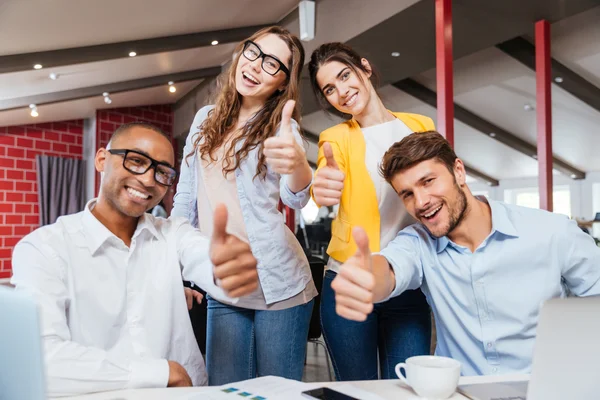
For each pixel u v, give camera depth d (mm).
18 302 653
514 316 1348
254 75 1538
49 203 7141
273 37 1555
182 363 1354
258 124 1524
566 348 700
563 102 7227
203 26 5195
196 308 2244
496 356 1357
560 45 5535
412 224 1604
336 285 940
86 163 7543
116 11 4035
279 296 1519
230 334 1538
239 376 1541
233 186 1562
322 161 1734
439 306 1442
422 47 4656
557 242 1357
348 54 1718
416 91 7148
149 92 7270
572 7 3783
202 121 1706
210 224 1612
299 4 4922
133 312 1292
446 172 1305
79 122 7562
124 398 901
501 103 7695
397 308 1681
